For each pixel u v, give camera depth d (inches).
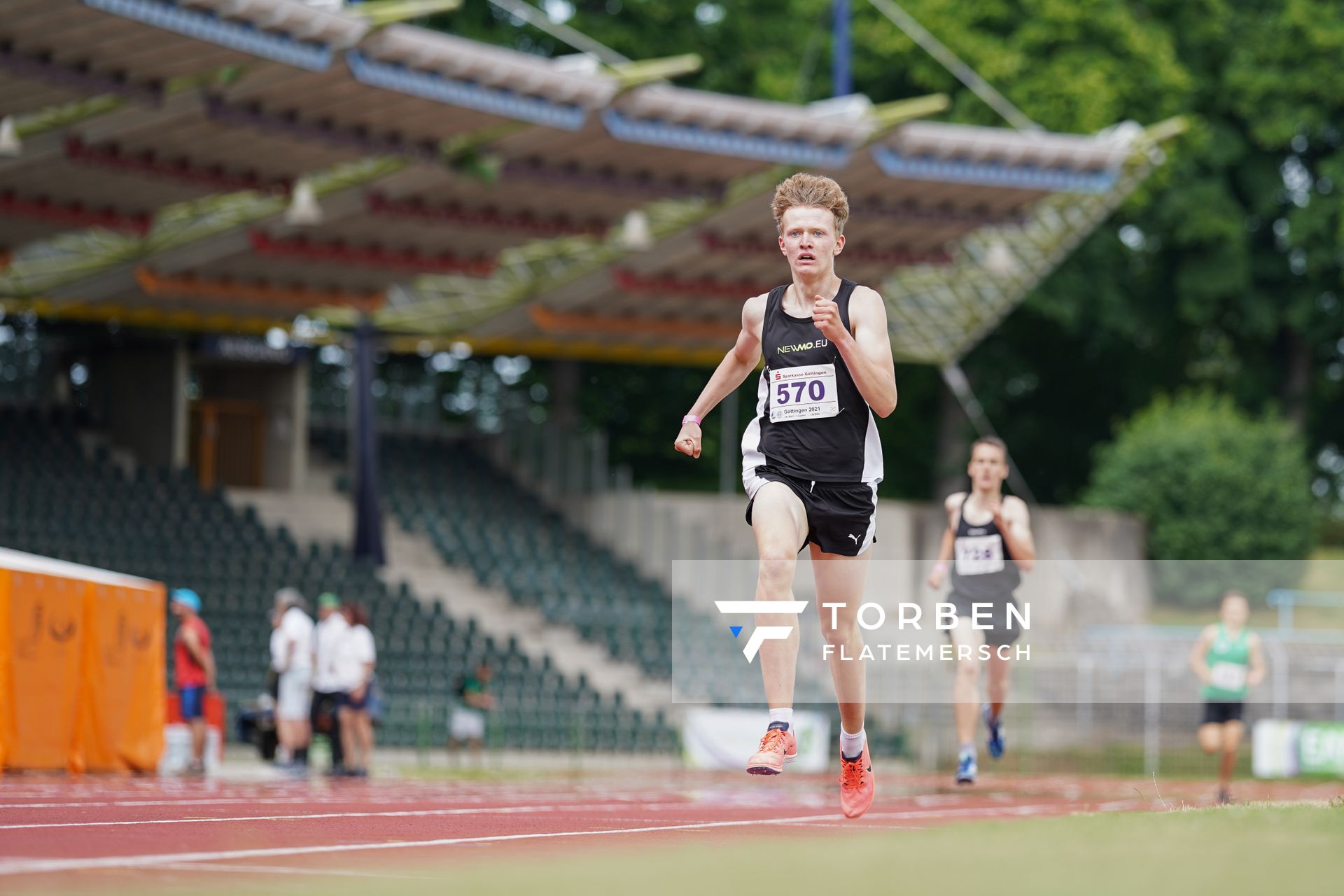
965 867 532.1
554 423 6486.2
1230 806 833.5
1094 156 4603.8
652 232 4827.8
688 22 6220.5
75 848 726.5
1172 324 7180.1
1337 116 6943.9
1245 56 6727.4
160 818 1004.6
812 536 837.2
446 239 4566.9
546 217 4515.3
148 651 2632.9
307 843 791.7
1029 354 7411.4
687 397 6825.8
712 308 5339.6
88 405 5083.7
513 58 3636.8
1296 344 7303.2
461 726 3737.7
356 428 4746.6
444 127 3814.0
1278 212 7057.1
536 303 5251.0
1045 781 3016.7
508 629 4830.2
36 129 3540.8
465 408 6358.3
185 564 4343.0
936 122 6446.9
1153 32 6535.4
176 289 4648.1
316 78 3489.2
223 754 3518.7
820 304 791.7
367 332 4827.8
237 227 4480.8
